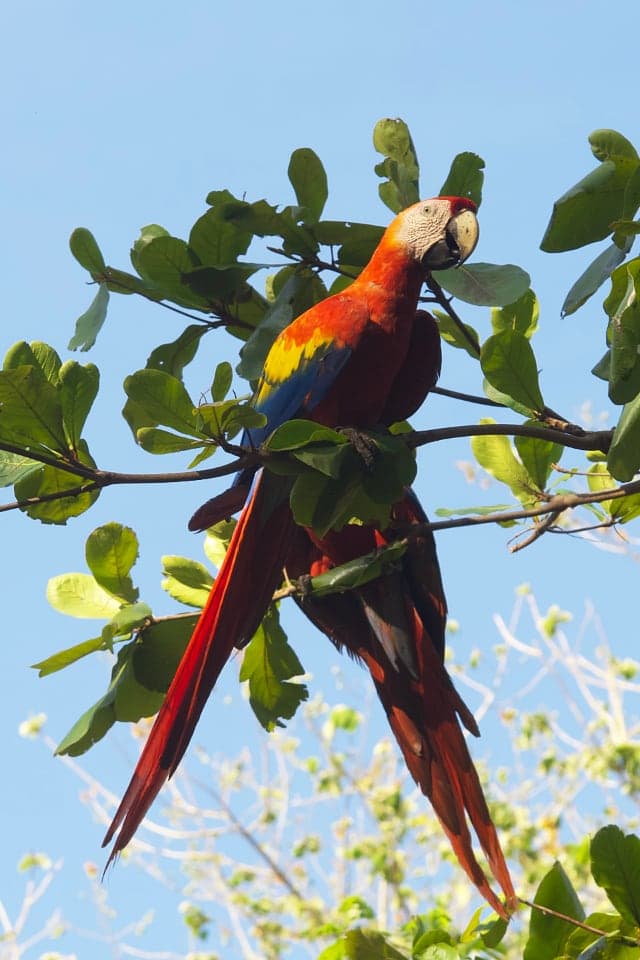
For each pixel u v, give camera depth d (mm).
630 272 5750
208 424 5992
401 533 8117
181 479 6176
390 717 8195
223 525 8469
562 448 7516
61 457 6250
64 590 7633
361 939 6887
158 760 6961
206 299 7727
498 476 7578
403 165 8266
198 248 7570
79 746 7262
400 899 16500
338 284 8695
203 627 7258
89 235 7391
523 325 7914
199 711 7094
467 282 7270
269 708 8094
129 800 6859
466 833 7660
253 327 7863
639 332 5758
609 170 6125
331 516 6422
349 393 8133
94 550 7586
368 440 6355
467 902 16406
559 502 6984
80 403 6238
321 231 7785
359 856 16828
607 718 16984
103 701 7273
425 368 8367
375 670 8336
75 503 6703
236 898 16938
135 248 7516
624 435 5801
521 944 14875
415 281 8109
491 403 7762
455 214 8070
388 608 8266
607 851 5969
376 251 8250
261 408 8328
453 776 7883
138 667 7410
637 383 5836
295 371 8148
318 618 8492
